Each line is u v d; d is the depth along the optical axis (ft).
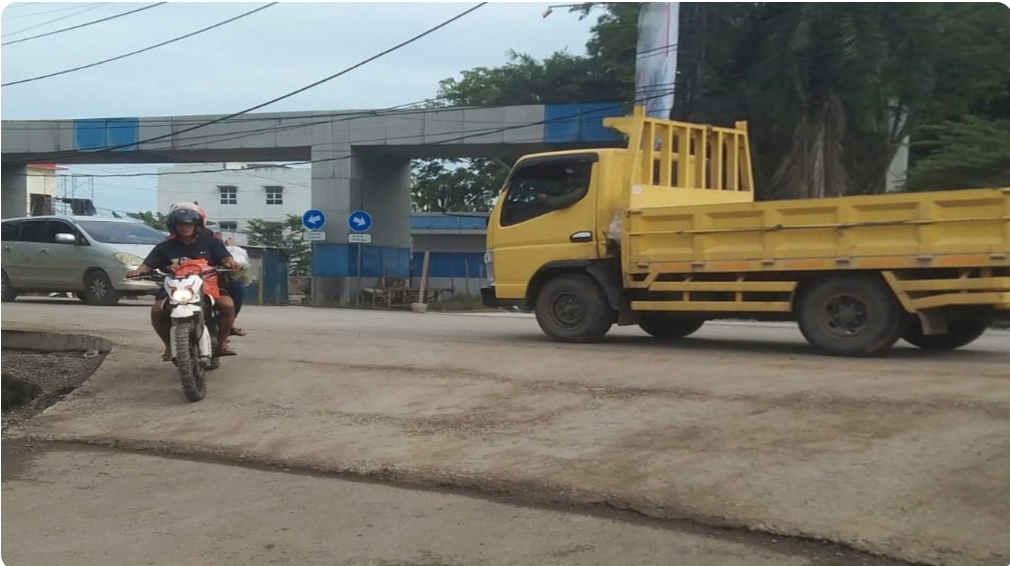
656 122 33.99
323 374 27.68
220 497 18.94
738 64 68.80
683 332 38.14
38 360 32.24
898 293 28.30
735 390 23.45
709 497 17.21
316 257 90.84
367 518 17.47
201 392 25.81
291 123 90.33
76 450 22.79
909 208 27.71
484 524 16.96
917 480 17.08
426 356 29.86
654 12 66.39
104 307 54.39
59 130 94.94
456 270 125.18
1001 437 18.70
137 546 16.31
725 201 36.91
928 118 70.08
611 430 21.27
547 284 34.76
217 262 26.99
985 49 66.08
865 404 21.34
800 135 65.51
